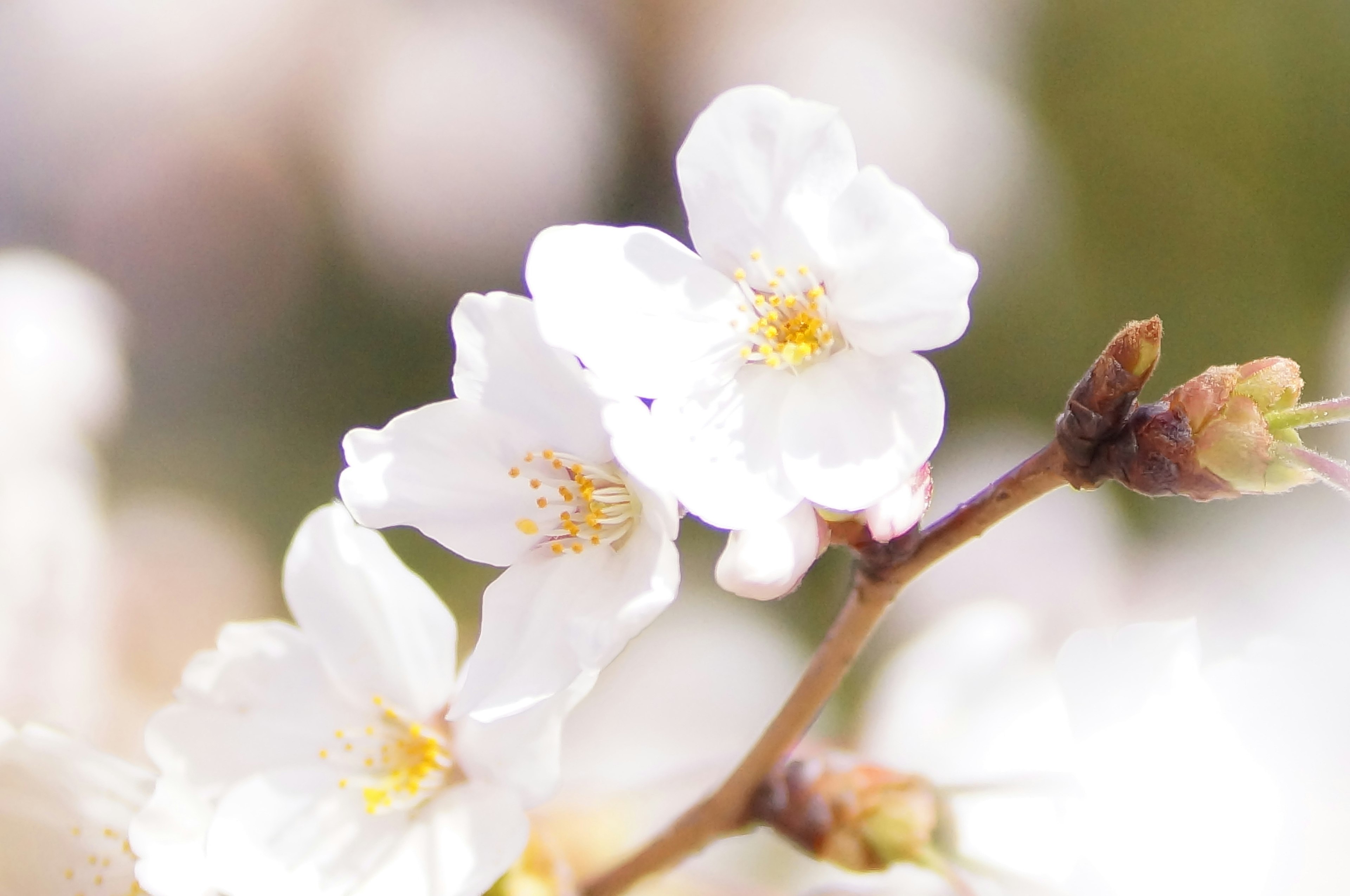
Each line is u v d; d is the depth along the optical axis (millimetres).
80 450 492
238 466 643
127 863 385
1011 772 420
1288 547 492
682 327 372
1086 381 369
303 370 665
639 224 662
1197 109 685
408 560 615
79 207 655
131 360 643
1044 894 388
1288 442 367
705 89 644
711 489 367
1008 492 373
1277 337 664
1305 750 387
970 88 646
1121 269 674
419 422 374
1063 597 513
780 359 371
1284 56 682
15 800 383
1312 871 383
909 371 368
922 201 632
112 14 628
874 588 375
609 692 532
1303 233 670
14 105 640
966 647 438
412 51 645
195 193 652
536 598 373
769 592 365
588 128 646
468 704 370
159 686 546
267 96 645
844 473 366
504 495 375
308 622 384
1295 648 393
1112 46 688
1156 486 369
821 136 371
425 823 379
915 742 428
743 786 387
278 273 668
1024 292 659
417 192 650
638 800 437
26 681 466
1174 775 385
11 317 476
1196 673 388
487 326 371
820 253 372
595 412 372
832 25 636
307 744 383
